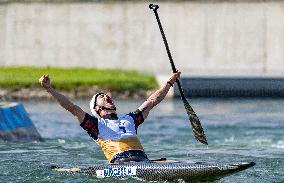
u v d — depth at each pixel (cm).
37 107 8388
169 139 5362
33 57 13262
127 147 3484
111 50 13138
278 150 4722
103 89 10125
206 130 6094
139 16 13062
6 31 13288
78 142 5069
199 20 13012
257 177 3569
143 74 11544
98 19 13088
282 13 12925
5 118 5072
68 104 3478
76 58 13188
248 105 8744
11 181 3422
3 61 13325
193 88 10138
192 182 3222
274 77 10419
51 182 3366
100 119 3534
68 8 13138
